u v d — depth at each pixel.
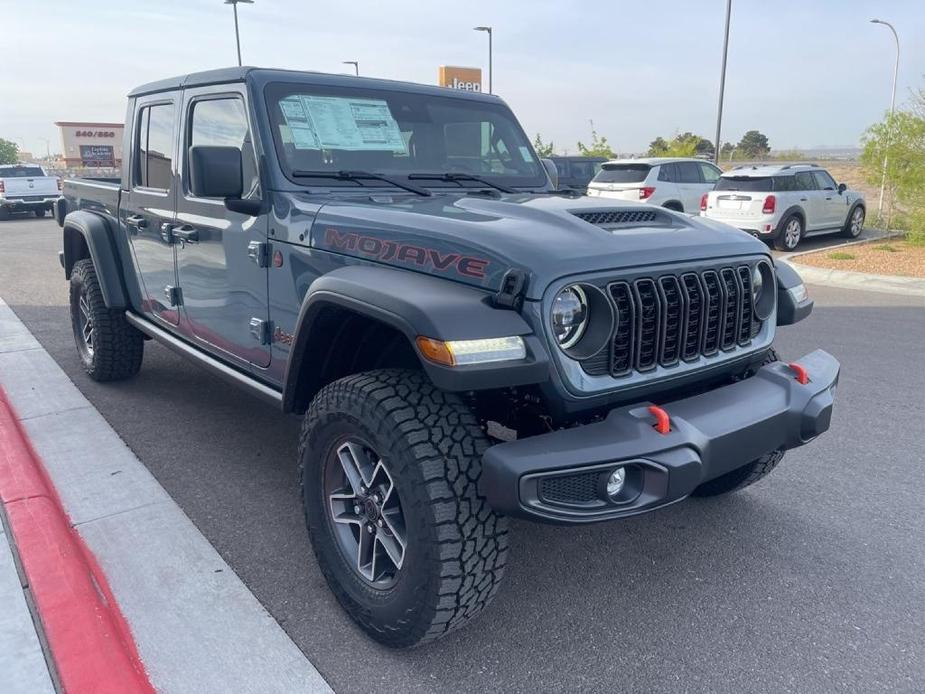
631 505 2.32
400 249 2.64
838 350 6.65
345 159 3.42
